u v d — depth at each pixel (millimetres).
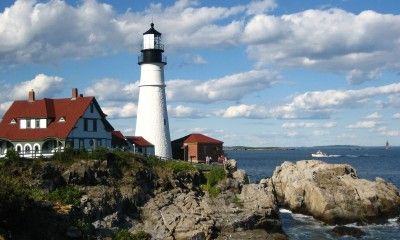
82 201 44625
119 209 46781
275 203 54688
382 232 53375
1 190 35375
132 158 54781
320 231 53219
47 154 56719
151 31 74250
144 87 74625
